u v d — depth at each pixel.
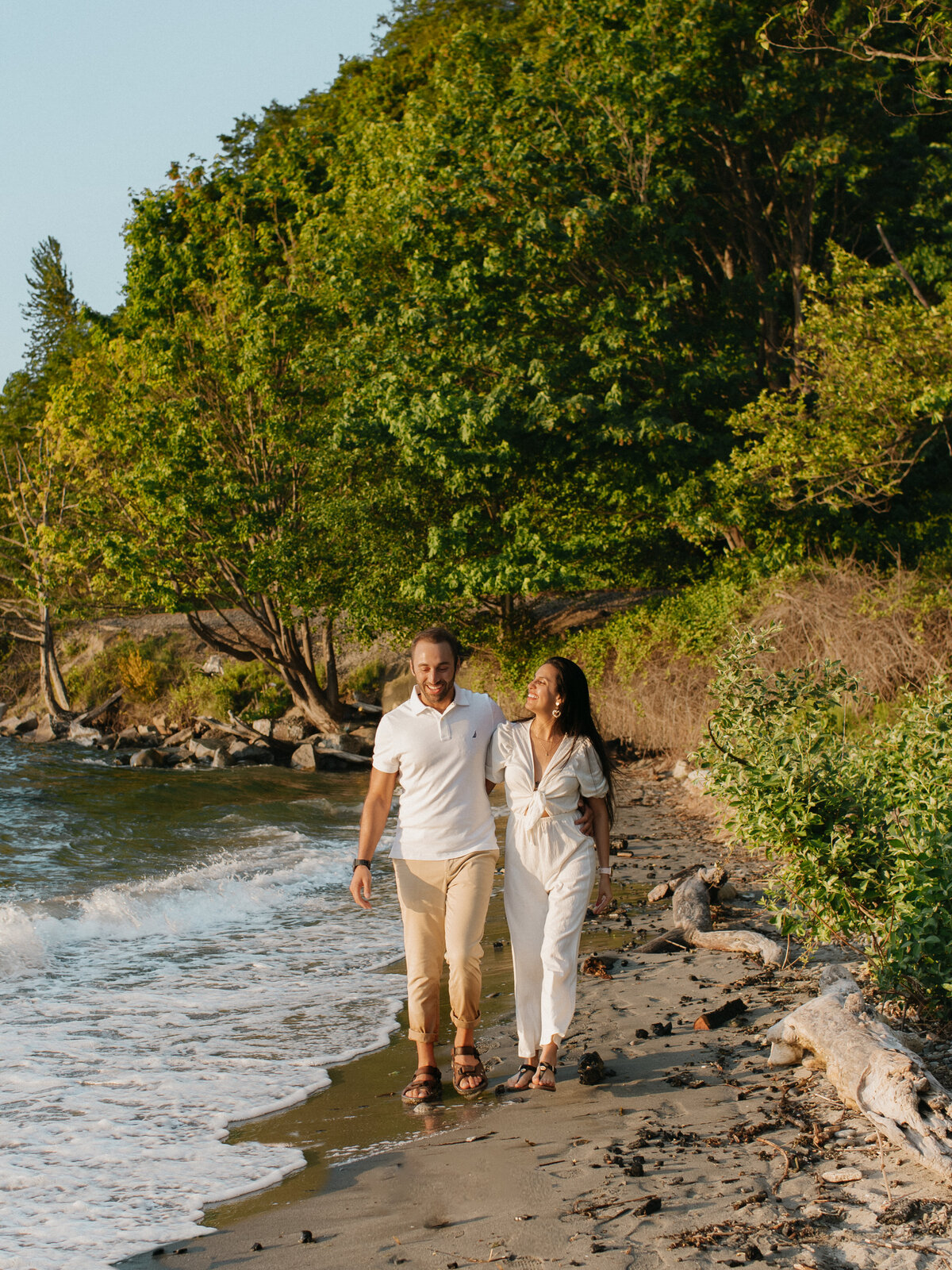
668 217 20.03
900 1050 3.95
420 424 18.86
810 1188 3.48
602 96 19.45
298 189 25.39
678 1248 3.17
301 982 6.82
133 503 24.14
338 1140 4.30
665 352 19.75
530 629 22.56
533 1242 3.28
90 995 6.51
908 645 12.41
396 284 21.45
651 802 14.48
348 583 22.09
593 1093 4.58
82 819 14.39
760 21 19.66
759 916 7.59
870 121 20.67
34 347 61.56
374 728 25.53
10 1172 4.00
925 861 4.72
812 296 16.78
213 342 23.14
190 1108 4.66
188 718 28.44
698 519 18.83
